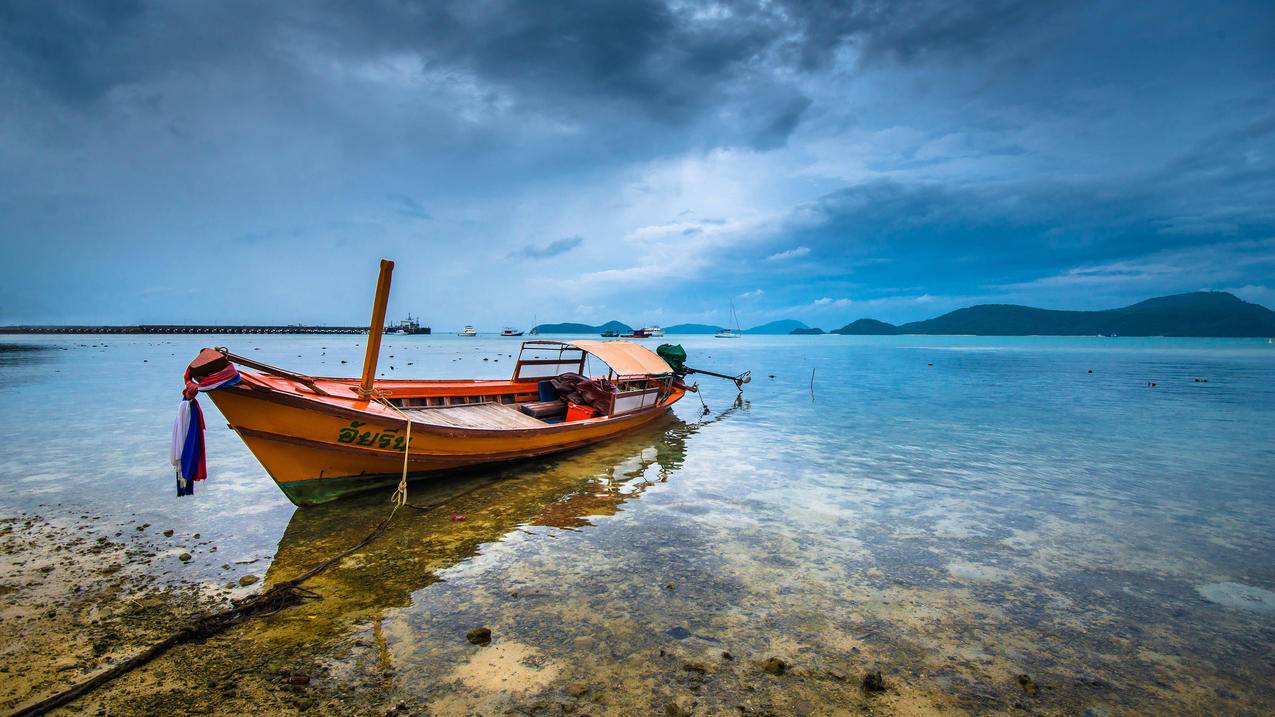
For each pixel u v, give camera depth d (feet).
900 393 96.12
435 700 15.74
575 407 52.24
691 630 19.81
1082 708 16.01
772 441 54.75
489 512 32.71
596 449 50.60
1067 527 30.89
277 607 21.01
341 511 32.45
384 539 28.30
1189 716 15.75
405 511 32.65
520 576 24.13
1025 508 34.06
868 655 18.47
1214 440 54.54
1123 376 129.49
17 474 39.58
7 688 16.17
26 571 24.20
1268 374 133.08
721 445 52.70
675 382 75.66
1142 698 16.55
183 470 26.21
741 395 89.97
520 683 16.56
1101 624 20.76
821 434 58.49
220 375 26.58
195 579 23.67
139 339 328.49
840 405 81.00
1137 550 27.73
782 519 31.94
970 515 32.78
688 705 15.69
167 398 77.10
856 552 27.25
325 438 30.86
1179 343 458.50
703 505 34.42
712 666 17.60
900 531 30.14
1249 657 18.75
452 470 38.63
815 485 39.06
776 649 18.71
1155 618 21.24
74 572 24.17
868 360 200.34
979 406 79.15
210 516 31.48
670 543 28.12
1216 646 19.39
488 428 38.83
